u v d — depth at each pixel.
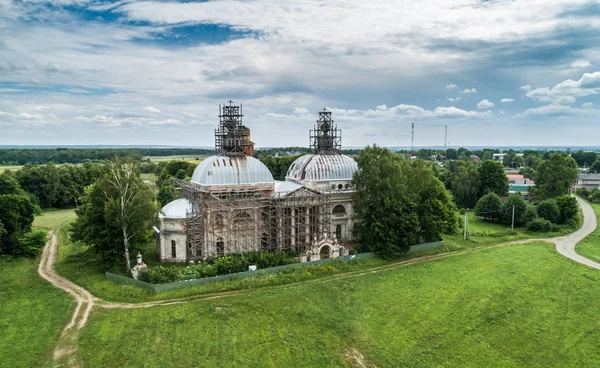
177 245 76.12
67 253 80.81
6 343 46.09
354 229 88.06
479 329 53.12
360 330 51.91
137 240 72.38
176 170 188.00
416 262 80.75
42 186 139.75
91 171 158.00
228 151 86.44
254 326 51.53
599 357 47.44
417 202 89.44
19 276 66.38
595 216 129.12
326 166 91.81
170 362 43.44
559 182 136.38
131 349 45.50
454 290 65.38
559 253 88.69
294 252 83.44
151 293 59.78
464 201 146.12
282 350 46.59
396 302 60.44
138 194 69.56
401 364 45.19
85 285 63.31
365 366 44.53
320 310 56.81
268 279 65.88
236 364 43.62
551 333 52.47
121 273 67.12
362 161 87.00
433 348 48.50
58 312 53.84
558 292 65.25
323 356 45.91
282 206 81.56
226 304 57.44
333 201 90.88
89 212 70.44
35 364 42.59
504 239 100.81
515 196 117.94
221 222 78.25
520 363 46.03
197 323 51.62
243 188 80.62
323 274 71.00
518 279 70.75
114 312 54.12
